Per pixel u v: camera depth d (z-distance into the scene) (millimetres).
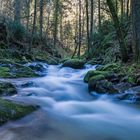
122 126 6348
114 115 7207
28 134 5324
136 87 8586
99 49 19469
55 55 27250
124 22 18438
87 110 7570
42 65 16094
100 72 10289
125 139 5559
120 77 9539
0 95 7953
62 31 44781
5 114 5836
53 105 7773
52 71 14977
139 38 11281
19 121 5898
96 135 5691
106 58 16031
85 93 9539
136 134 5859
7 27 20078
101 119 6824
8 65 13617
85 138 5496
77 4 38562
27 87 9750
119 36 12070
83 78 11578
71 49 45375
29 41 22281
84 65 15867
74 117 6879
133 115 7215
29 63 16766
